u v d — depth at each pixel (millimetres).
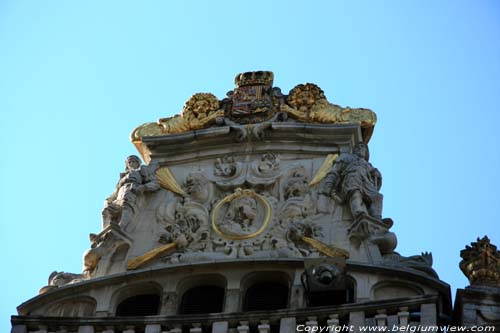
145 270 52719
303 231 53812
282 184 56219
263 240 54000
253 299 52188
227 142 58281
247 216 54906
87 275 54031
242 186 56344
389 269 51281
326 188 55531
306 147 57812
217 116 59438
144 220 55969
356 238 53594
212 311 52188
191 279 52719
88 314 52406
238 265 52406
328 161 57062
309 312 48906
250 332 49156
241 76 60781
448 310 50688
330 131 58031
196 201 56125
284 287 52281
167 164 58281
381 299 50875
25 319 50594
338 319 48688
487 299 49812
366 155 57875
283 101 59719
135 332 49875
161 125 59562
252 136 58031
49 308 52812
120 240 54688
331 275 50562
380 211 54719
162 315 50156
